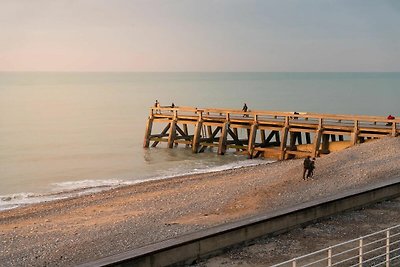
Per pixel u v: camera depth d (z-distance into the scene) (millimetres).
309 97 119875
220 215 21859
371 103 98938
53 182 34125
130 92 160500
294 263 11336
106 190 30250
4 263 17141
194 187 28500
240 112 42188
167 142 48562
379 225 17172
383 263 13000
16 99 125000
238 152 42812
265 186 26531
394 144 33156
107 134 61000
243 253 14641
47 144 52719
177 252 13648
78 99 126125
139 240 18672
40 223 22688
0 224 22875
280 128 39781
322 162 30484
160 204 24984
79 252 17750
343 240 15648
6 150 48781
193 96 131000
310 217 17219
